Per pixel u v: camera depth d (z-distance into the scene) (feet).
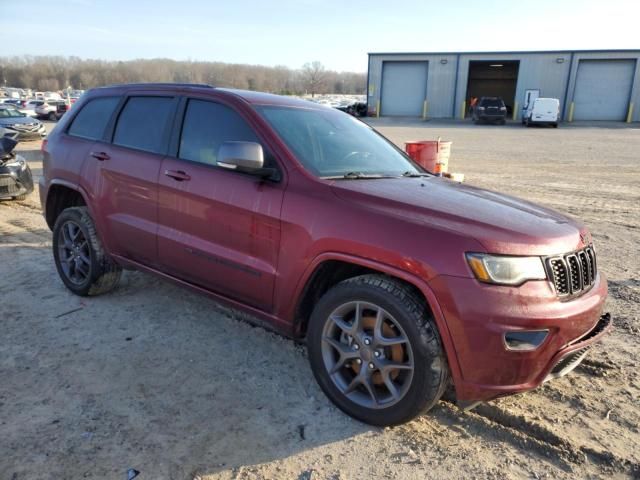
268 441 9.17
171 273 12.80
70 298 15.34
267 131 11.06
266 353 12.38
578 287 9.25
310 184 10.21
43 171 16.31
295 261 10.04
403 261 8.75
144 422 9.59
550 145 71.67
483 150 64.69
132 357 11.98
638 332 13.83
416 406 8.93
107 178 13.76
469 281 8.29
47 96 254.68
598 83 132.05
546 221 9.69
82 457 8.59
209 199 11.34
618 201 32.48
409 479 8.34
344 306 9.66
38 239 21.70
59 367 11.43
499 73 173.06
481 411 10.20
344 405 9.86
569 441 9.28
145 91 13.83
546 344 8.43
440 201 9.89
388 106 151.02
